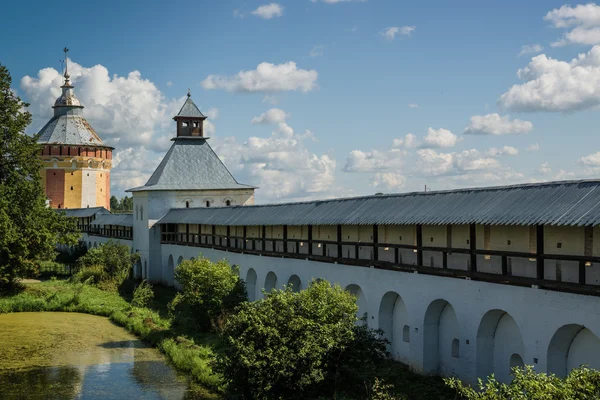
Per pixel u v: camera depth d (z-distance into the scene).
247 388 21.19
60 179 88.62
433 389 21.62
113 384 26.28
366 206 28.20
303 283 31.91
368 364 21.36
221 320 33.12
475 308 21.27
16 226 45.75
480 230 23.08
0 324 39.25
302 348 20.33
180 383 26.41
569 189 19.11
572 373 13.99
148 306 44.12
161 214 56.47
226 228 44.88
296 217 32.53
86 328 38.03
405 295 24.72
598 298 16.94
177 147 60.97
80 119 92.75
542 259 18.88
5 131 47.97
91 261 54.78
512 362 20.86
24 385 26.23
